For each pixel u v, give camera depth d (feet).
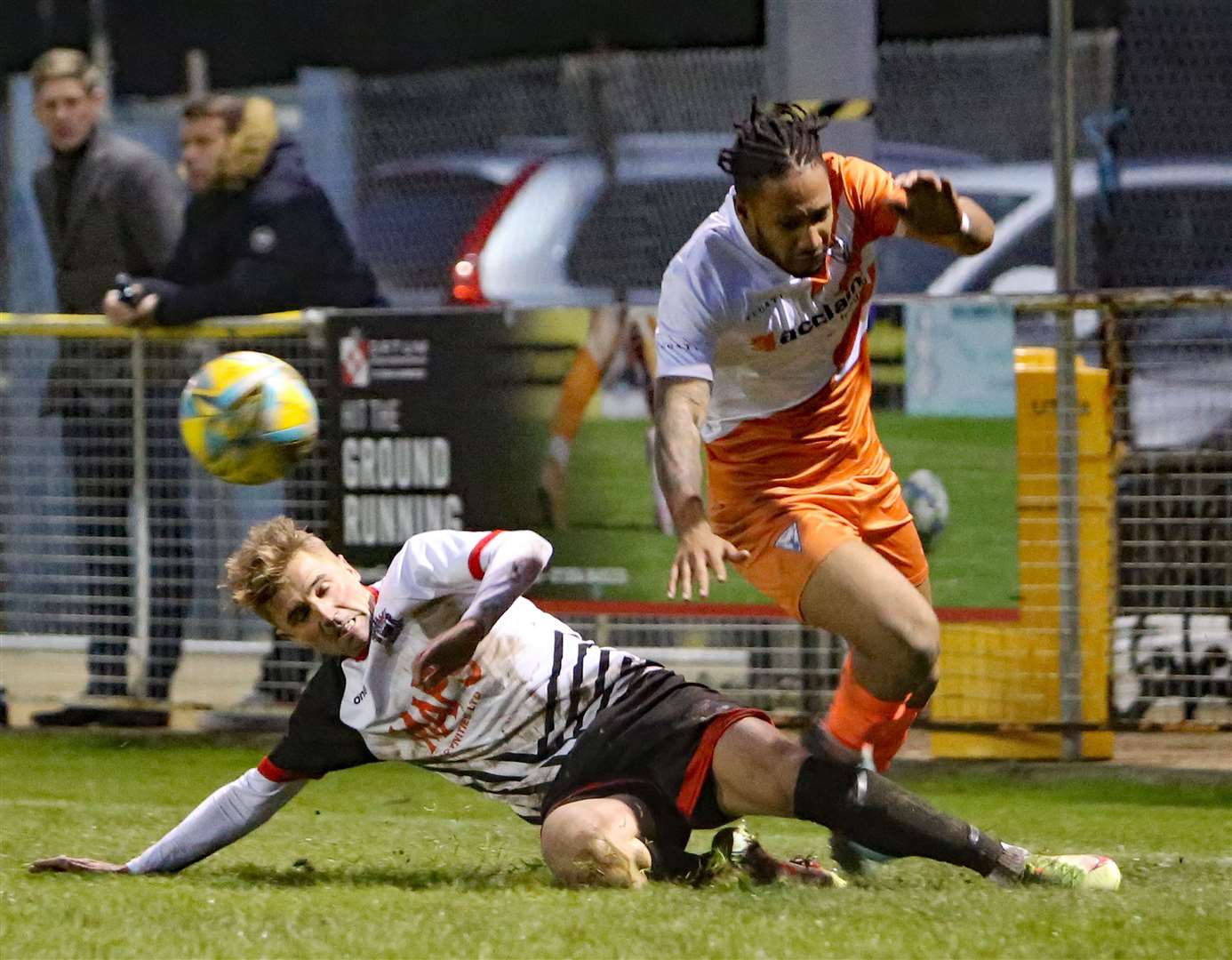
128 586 89.71
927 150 131.34
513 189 131.95
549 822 48.47
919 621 52.70
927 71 134.72
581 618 81.05
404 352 82.53
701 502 48.93
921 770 79.71
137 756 84.94
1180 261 117.29
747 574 56.65
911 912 43.09
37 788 77.05
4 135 119.75
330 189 136.46
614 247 130.21
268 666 87.92
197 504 88.48
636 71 136.05
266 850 59.36
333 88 136.87
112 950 39.75
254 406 71.92
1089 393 77.20
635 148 134.00
